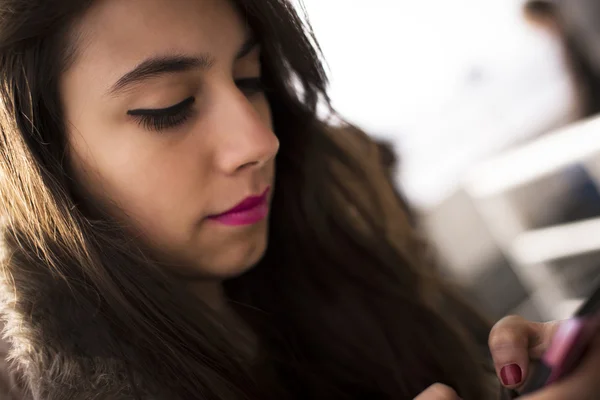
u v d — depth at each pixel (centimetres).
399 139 126
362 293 58
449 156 132
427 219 126
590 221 100
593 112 127
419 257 65
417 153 132
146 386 42
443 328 59
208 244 45
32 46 41
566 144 96
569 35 128
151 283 44
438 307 62
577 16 127
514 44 143
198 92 43
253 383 46
